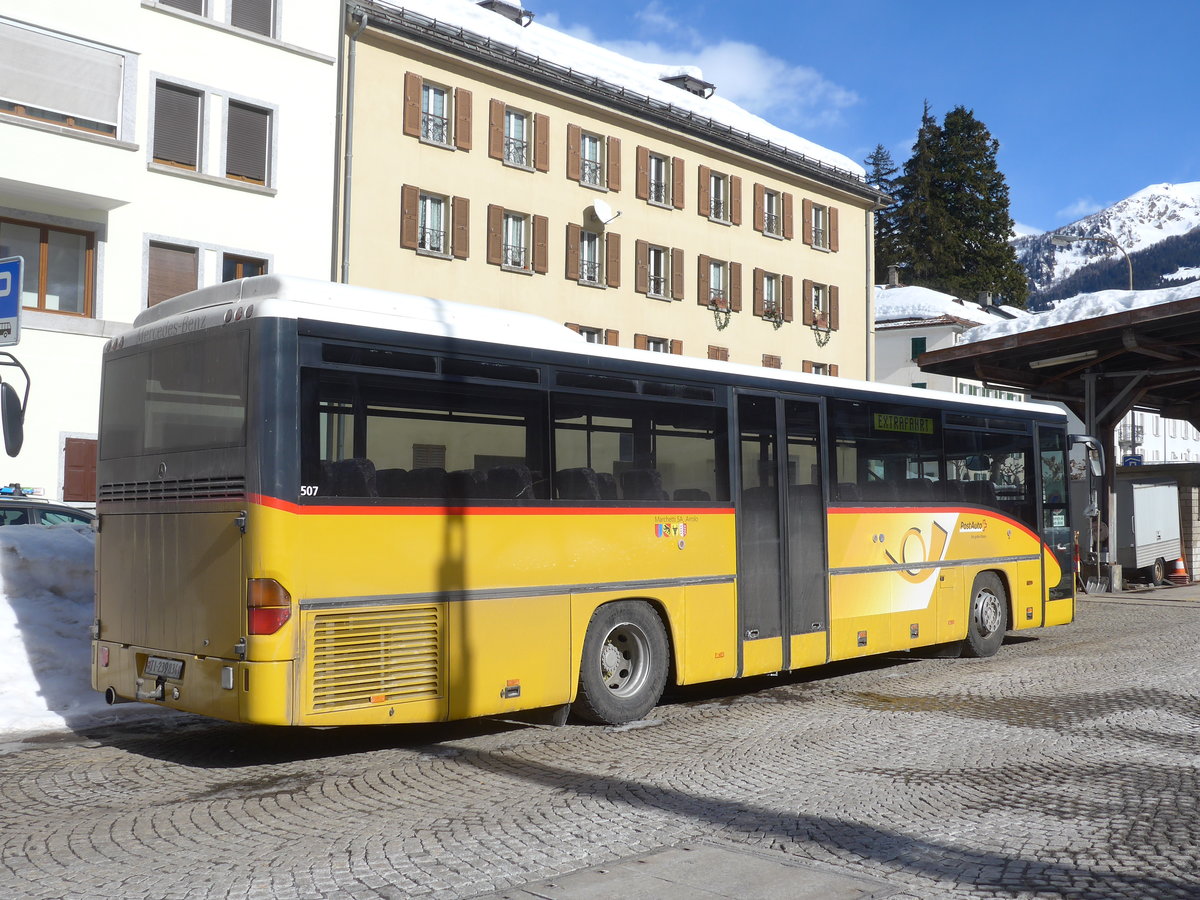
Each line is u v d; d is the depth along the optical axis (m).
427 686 8.41
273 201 28.55
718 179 43.75
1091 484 27.78
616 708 9.86
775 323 45.31
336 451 8.02
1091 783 7.36
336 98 30.09
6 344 10.73
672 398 10.49
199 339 8.27
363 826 6.38
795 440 11.78
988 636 14.48
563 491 9.48
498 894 5.14
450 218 33.94
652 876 5.38
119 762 8.30
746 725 9.69
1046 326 25.22
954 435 14.14
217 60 27.47
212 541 7.98
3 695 9.99
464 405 8.82
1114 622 19.17
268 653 7.61
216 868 5.58
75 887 5.32
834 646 12.00
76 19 24.86
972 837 6.08
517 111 36.41
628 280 39.75
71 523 14.60
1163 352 25.03
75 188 24.20
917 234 85.62
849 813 6.59
